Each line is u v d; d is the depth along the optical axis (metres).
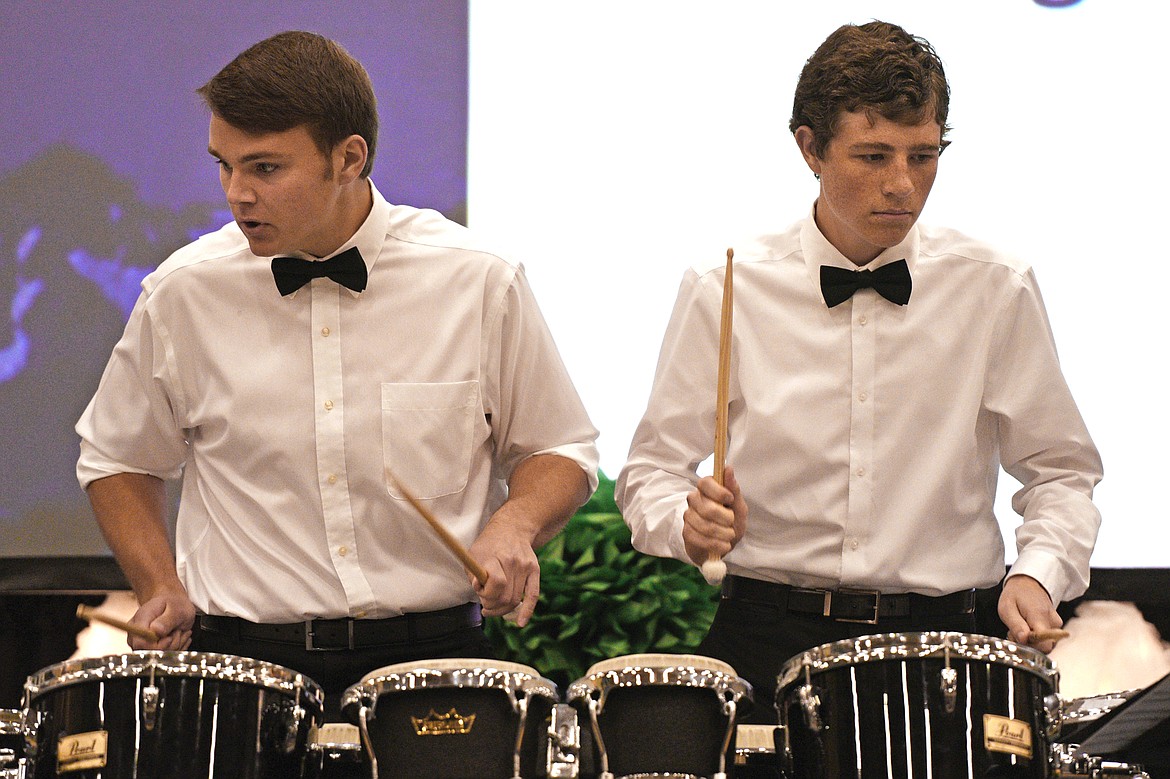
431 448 6.44
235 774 5.11
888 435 6.68
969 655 5.17
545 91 9.73
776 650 6.66
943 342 6.72
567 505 6.54
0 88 9.61
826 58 6.44
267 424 6.40
